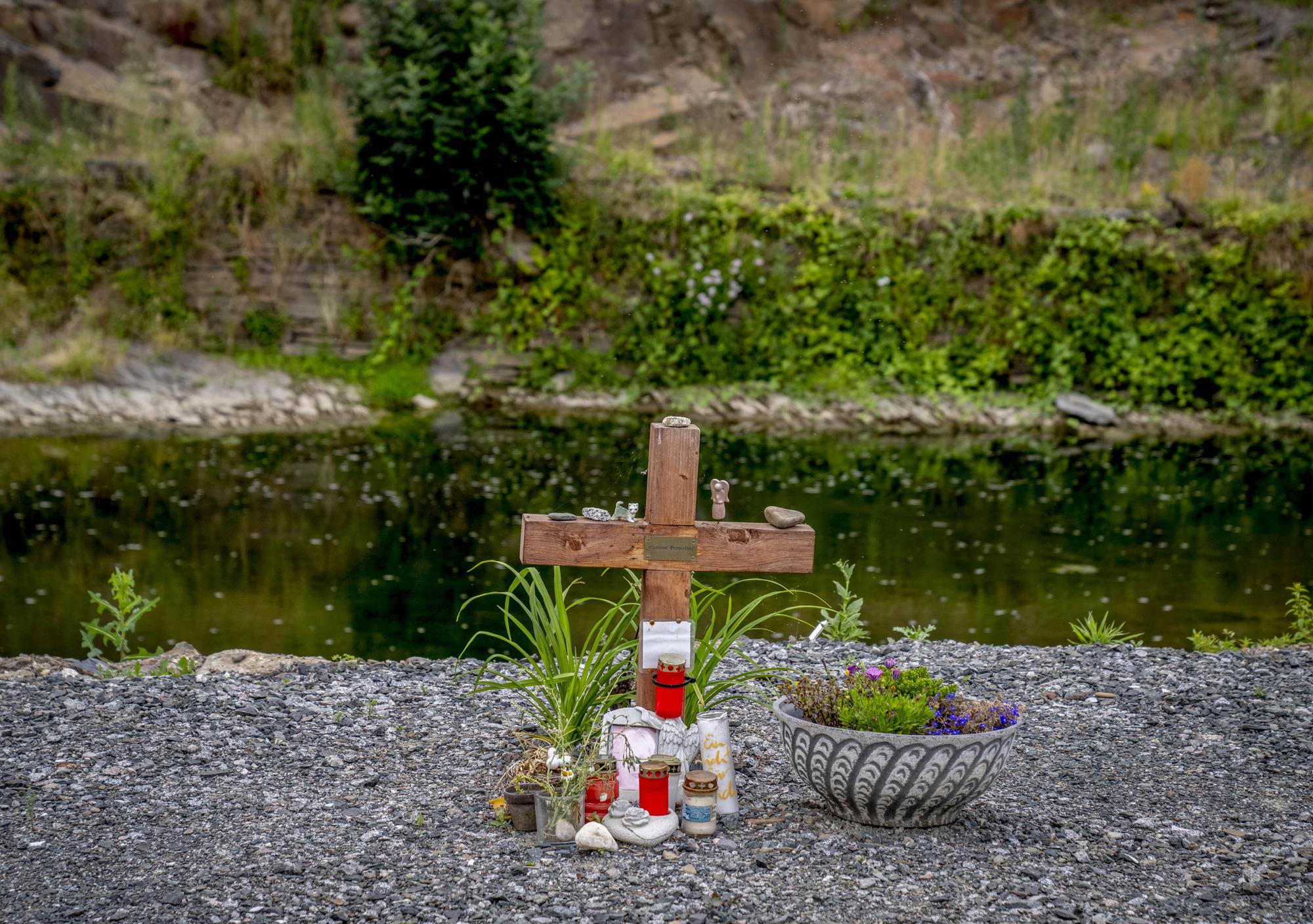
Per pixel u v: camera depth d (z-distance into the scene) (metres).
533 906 3.18
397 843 3.57
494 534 9.36
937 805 3.64
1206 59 19.27
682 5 19.50
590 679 4.21
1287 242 16.00
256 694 4.91
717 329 15.76
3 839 3.55
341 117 16.25
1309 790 4.09
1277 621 7.55
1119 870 3.45
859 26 20.31
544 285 15.65
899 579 8.45
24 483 10.62
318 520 9.66
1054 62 20.55
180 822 3.70
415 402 15.06
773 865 3.46
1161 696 5.16
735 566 4.05
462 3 15.19
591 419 14.67
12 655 6.45
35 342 14.26
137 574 8.14
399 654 6.67
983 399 15.77
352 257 15.55
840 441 14.05
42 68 16.58
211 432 13.29
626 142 17.52
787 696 4.14
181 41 18.11
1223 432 15.34
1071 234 15.93
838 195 16.30
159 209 15.07
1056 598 8.02
